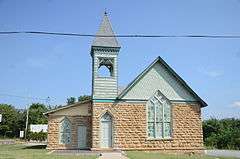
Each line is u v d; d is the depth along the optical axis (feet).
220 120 205.67
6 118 312.71
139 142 116.37
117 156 92.53
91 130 118.62
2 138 297.33
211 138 182.09
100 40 121.70
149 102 119.75
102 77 119.03
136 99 118.62
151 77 121.29
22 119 314.35
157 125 119.03
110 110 116.78
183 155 108.68
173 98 121.29
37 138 249.55
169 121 120.06
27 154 94.53
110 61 120.98
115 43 122.11
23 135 271.90
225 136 177.17
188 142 119.65
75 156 90.79
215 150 152.25
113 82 119.24
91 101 121.70
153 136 118.21
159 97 120.78
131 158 86.74
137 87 119.55
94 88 117.91
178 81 122.52
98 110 116.47
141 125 117.50
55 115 126.11
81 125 126.72
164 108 120.57
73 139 125.29
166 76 122.21
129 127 116.78
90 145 121.19
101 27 124.67
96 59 120.37
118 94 118.73
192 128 120.78
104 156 92.53
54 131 124.98
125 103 118.01
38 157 84.74
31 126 272.10
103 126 116.26
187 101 122.11
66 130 125.80
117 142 115.24
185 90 122.72
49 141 123.95
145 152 112.78
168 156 99.09
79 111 127.34
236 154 119.75
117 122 116.47
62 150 117.19
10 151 111.55
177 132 119.55
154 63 121.19
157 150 116.98
